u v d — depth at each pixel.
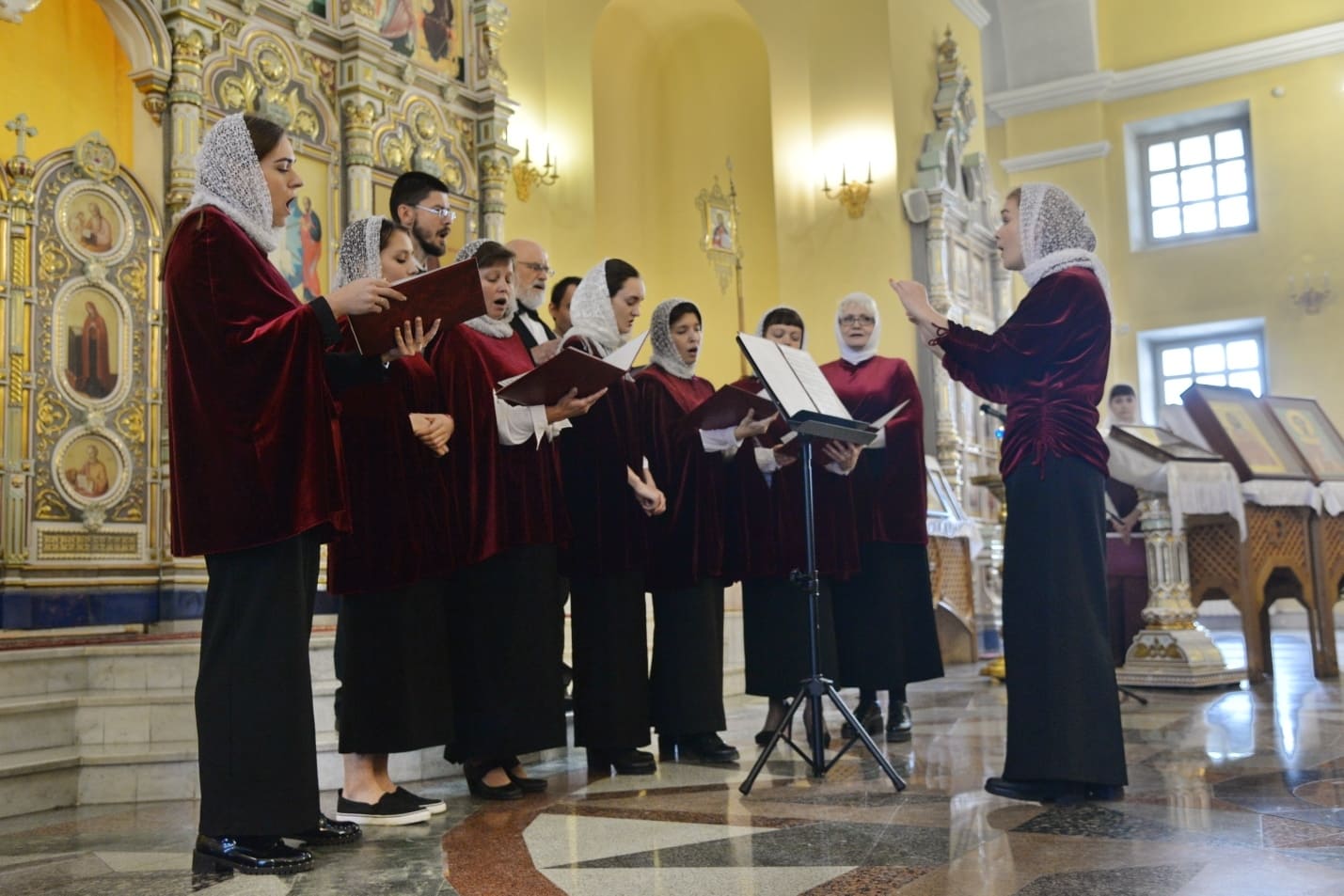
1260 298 14.33
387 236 3.51
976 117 12.41
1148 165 15.37
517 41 10.06
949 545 9.73
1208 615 14.41
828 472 4.96
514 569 3.87
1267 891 2.37
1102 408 15.18
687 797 3.72
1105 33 15.44
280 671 2.83
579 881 2.64
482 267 3.95
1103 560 3.55
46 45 7.46
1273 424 7.40
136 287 7.06
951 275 11.17
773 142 11.26
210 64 7.01
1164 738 4.64
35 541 6.52
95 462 6.83
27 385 6.55
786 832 3.10
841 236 10.96
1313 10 14.23
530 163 9.97
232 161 2.91
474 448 3.81
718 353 11.47
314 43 7.67
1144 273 15.05
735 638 7.55
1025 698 3.49
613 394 4.39
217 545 2.78
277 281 2.95
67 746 4.28
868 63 10.92
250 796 2.79
